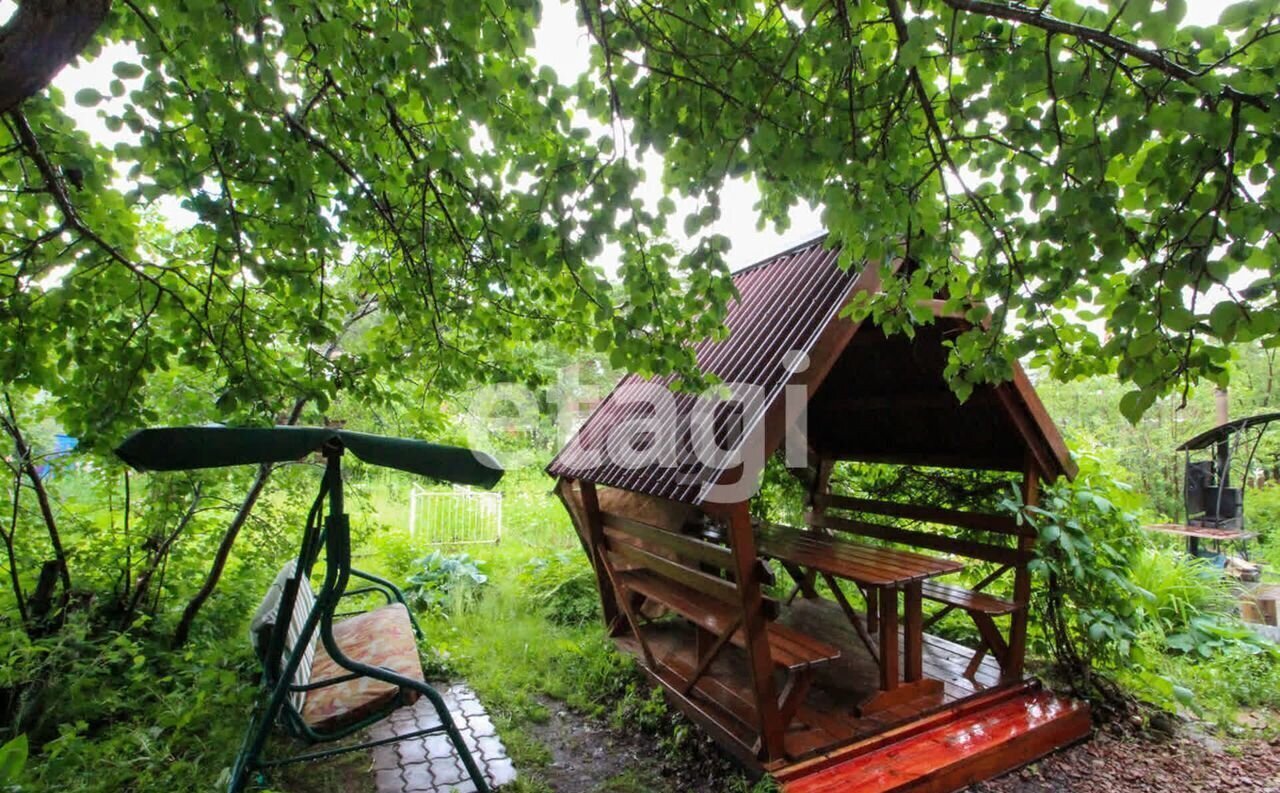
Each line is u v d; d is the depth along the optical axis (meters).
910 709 3.59
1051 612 4.16
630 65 2.14
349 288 4.27
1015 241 2.30
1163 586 5.13
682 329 2.96
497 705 4.08
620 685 4.36
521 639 5.12
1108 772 3.40
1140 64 1.75
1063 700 3.84
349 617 4.14
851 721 3.49
